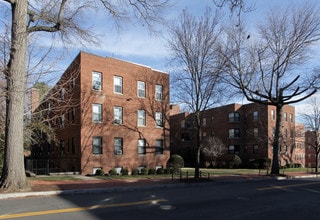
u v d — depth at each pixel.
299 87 25.86
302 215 8.47
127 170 26.19
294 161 53.97
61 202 10.27
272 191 14.00
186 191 13.91
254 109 48.81
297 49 27.34
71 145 28.14
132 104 29.66
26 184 12.60
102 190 13.73
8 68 12.91
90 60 26.95
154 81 31.67
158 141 31.55
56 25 13.95
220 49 28.52
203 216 8.09
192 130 50.81
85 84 26.38
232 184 18.28
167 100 32.50
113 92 28.38
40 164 27.67
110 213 8.38
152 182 17.80
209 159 47.88
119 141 28.50
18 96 12.68
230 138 50.16
